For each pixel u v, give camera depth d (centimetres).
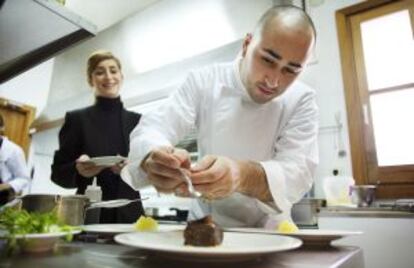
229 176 71
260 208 96
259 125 105
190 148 209
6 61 119
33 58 118
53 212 64
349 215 170
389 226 159
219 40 242
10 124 378
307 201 166
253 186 80
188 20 271
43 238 52
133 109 263
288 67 85
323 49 244
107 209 128
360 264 58
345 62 234
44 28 100
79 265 42
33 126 358
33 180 376
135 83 274
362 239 164
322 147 230
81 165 114
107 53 161
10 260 45
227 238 60
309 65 245
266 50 83
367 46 236
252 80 93
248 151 104
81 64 364
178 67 244
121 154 147
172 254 45
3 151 270
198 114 113
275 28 82
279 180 81
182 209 209
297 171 88
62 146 143
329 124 230
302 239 63
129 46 316
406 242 154
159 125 99
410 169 204
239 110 104
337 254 53
